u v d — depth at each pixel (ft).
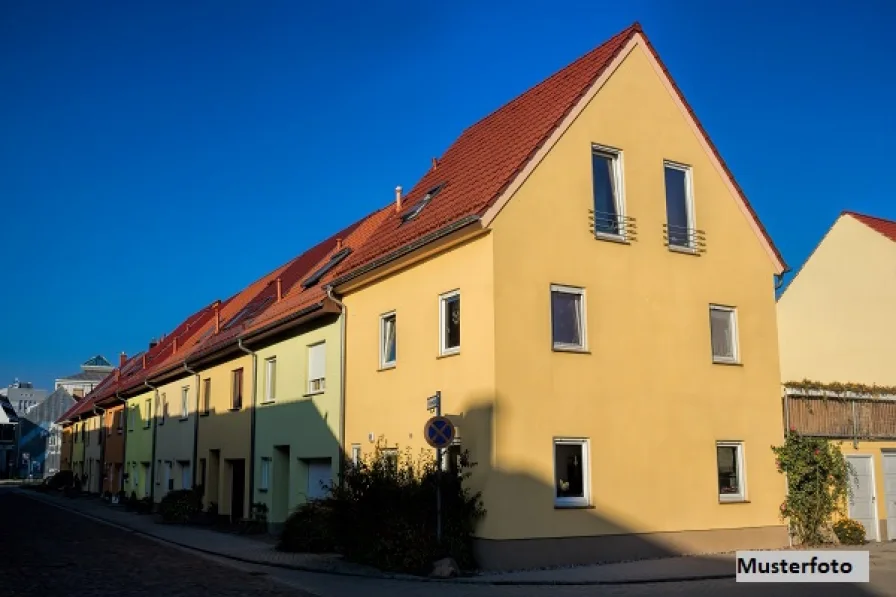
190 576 45.16
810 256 80.74
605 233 51.34
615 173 53.06
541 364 46.80
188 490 89.10
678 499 50.65
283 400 71.61
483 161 55.62
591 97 52.16
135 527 81.05
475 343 46.83
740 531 52.95
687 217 55.88
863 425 59.82
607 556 46.98
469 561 44.60
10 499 144.05
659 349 51.90
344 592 38.50
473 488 45.62
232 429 82.79
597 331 49.44
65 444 209.46
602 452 48.11
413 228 55.01
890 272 73.15
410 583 41.06
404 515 45.55
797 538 55.36
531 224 47.88
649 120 55.01
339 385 61.77
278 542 61.77
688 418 52.26
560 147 50.08
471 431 46.34
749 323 56.95
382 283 57.52
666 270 53.36
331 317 64.18
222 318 106.22
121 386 130.41
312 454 65.16
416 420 51.90
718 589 37.78
